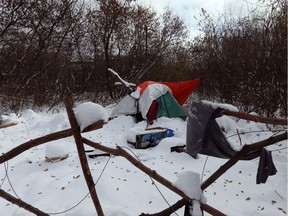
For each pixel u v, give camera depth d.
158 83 10.19
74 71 15.70
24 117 10.70
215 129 2.32
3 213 3.97
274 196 4.31
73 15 15.47
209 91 12.57
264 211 3.88
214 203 4.06
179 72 17.70
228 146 2.36
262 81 9.13
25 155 6.39
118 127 9.10
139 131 7.21
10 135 8.31
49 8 14.48
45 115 11.65
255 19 10.36
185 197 2.43
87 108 2.30
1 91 12.23
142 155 6.21
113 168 5.35
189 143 2.42
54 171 5.40
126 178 4.87
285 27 8.65
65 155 5.97
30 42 14.16
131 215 3.69
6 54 13.62
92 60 16.11
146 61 16.67
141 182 4.70
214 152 2.41
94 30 16.14
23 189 4.70
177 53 18.05
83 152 2.41
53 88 13.56
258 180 2.38
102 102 14.67
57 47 14.95
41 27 14.64
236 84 10.07
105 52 15.70
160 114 9.66
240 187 4.60
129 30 16.67
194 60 16.03
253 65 9.41
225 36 11.22
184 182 2.44
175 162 5.77
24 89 12.91
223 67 10.69
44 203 4.12
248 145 2.27
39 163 5.84
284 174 5.11
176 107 9.89
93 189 2.51
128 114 9.99
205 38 12.70
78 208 3.90
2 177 5.23
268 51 9.26
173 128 8.73
